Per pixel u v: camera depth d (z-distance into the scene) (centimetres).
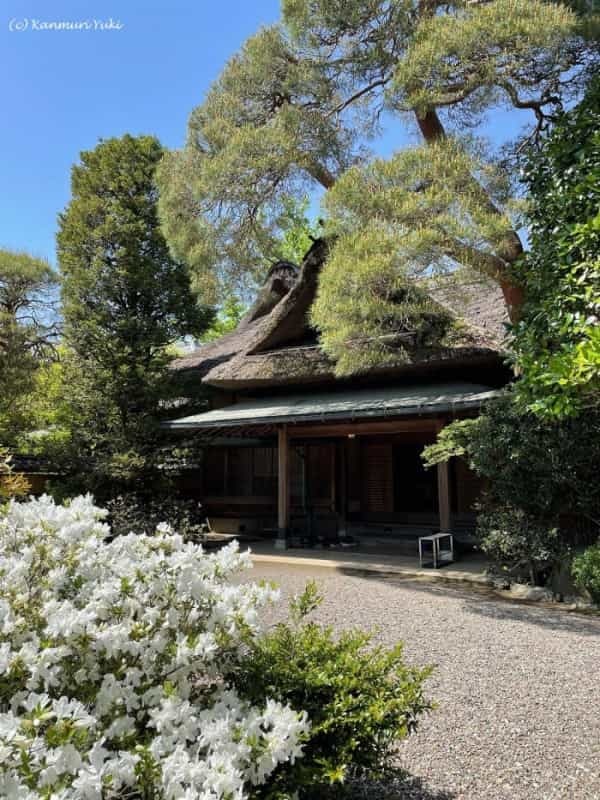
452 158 723
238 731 190
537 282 656
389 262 726
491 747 316
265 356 1246
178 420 1266
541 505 732
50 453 1297
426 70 737
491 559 852
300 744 202
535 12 694
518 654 477
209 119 988
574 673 432
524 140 912
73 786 154
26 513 259
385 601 682
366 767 232
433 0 863
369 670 256
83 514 264
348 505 1319
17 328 1510
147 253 1452
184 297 1450
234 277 1109
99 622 225
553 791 272
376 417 1016
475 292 1086
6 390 1449
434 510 1222
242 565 268
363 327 834
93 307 1417
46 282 1792
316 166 931
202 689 244
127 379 1338
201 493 1497
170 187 1029
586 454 684
